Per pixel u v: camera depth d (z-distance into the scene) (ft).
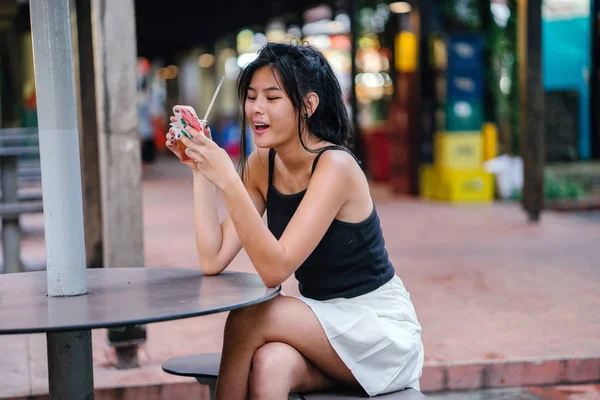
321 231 8.60
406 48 42.65
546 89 46.14
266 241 8.19
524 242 27.96
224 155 8.13
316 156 8.93
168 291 8.29
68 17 8.07
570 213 36.76
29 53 48.65
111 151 14.40
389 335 8.86
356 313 8.91
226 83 90.22
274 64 8.73
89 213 16.48
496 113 41.34
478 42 39.34
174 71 93.25
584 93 46.21
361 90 51.47
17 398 13.03
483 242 28.09
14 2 33.01
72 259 8.12
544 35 46.01
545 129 46.11
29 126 49.14
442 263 24.45
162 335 16.75
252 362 8.55
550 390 14.61
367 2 48.16
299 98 8.77
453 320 17.74
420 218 34.58
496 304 19.17
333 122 9.25
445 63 39.75
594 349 15.39
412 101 42.37
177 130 8.19
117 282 8.93
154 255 26.48
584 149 46.44
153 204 42.22
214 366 9.75
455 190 39.63
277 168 9.42
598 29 46.01
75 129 8.18
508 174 39.86
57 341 8.33
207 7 53.98
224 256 9.34
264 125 8.82
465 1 39.14
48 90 7.98
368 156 50.78
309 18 61.72
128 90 14.40
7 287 8.75
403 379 9.02
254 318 8.51
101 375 14.08
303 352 8.61
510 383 14.73
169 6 53.21
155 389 13.64
